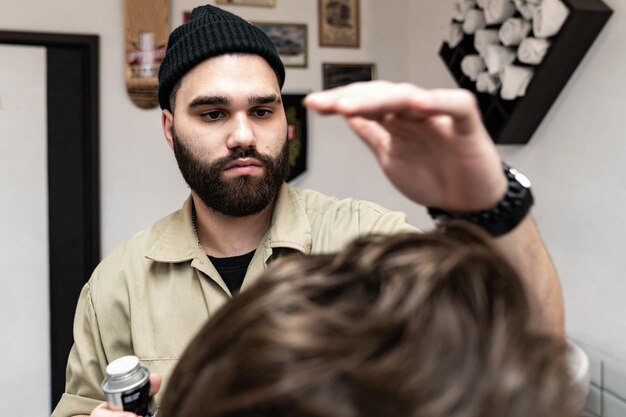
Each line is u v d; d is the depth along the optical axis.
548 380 0.24
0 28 1.87
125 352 0.93
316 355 0.23
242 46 0.84
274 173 0.86
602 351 1.35
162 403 0.31
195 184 0.86
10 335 2.02
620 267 1.29
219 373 0.25
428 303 0.25
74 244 2.05
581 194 1.40
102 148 2.00
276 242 0.87
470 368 0.23
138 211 2.05
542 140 1.52
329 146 2.21
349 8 2.16
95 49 1.95
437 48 2.01
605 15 1.28
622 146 1.27
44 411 2.07
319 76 2.15
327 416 0.22
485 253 0.29
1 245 1.99
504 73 1.44
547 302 0.40
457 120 0.31
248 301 0.27
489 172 0.35
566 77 1.41
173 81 0.89
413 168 0.37
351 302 0.26
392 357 0.23
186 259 0.89
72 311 2.07
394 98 0.29
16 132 1.97
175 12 2.00
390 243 0.29
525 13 1.37
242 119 0.82
